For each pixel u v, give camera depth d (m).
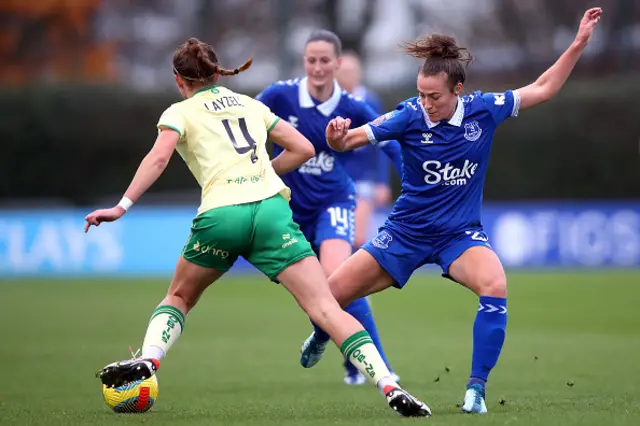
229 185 21.06
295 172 29.47
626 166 91.50
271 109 30.00
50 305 55.69
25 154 95.06
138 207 84.12
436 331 43.53
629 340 39.19
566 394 25.47
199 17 127.56
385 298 60.12
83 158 95.50
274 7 132.50
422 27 121.19
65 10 115.62
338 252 28.83
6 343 39.69
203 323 47.41
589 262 77.06
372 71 105.50
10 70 114.81
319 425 19.55
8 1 114.50
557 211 77.31
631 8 104.44
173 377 30.64
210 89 22.06
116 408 21.91
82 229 77.31
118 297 60.00
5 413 22.66
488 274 21.89
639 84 91.38
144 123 95.50
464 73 21.95
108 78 107.44
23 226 77.12
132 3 132.25
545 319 47.22
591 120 91.19
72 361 34.31
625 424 19.25
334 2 113.75
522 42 120.69
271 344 39.53
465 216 22.64
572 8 119.25
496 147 91.94
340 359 35.62
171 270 77.06
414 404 20.03
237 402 25.05
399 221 22.88
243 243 21.00
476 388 21.55
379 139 22.31
